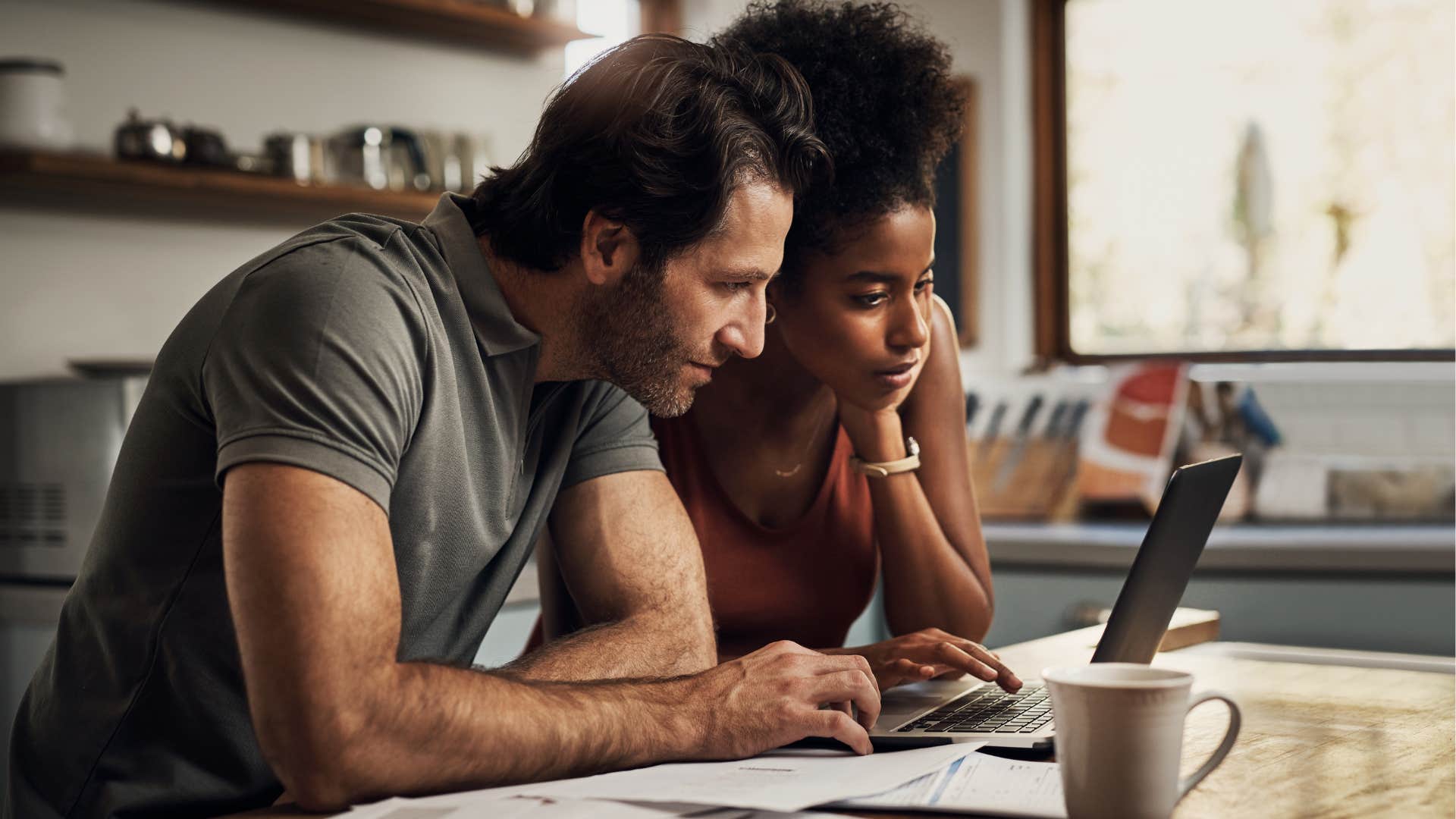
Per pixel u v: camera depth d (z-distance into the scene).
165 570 0.98
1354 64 3.02
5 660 2.18
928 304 1.37
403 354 0.94
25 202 2.45
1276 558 2.37
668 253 1.02
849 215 1.24
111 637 1.00
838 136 1.22
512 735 0.87
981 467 2.98
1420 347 2.98
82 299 2.53
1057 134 3.33
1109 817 0.74
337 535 0.84
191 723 1.00
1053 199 3.34
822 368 1.32
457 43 3.11
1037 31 3.31
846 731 0.97
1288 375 2.96
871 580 1.53
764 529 1.43
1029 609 2.54
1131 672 0.77
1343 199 3.04
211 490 0.95
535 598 2.31
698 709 0.96
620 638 1.14
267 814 0.84
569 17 3.08
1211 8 3.16
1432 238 2.96
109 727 1.01
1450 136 2.94
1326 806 0.82
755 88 1.06
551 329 1.08
